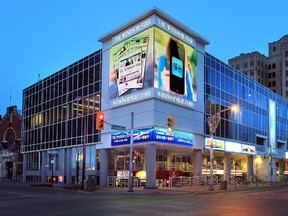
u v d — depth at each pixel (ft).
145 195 104.27
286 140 241.35
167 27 143.84
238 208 63.41
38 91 217.15
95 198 89.86
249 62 490.90
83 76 176.45
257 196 96.17
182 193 111.04
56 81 199.00
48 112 203.51
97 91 164.45
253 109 209.46
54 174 192.44
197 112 157.17
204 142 159.63
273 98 238.89
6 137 271.49
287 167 263.49
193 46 158.61
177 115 144.97
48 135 200.75
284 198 88.28
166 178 148.77
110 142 152.97
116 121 150.30
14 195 102.83
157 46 137.80
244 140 194.59
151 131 133.08
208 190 121.39
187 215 52.70
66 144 182.80
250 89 208.64
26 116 228.43
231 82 189.06
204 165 180.86
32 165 217.56
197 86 159.43
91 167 164.76
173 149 157.79
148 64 137.18
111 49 158.10
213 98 170.91
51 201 80.02
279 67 490.08
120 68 150.92
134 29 146.30
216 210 59.93
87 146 168.86
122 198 90.02
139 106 140.15
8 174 267.39
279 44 495.82
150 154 133.80
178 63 147.64
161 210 59.82
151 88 134.31
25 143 225.56
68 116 184.34
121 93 148.25
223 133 176.14
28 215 53.67
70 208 63.72
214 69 174.50
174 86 144.05
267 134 223.51
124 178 149.18
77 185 140.46
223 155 188.14
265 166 218.59
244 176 192.85
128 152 158.61
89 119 167.94
